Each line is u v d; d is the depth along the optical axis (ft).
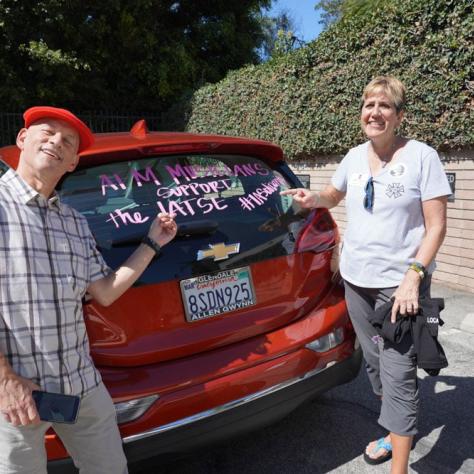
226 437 7.27
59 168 5.50
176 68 46.16
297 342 7.86
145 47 44.27
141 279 6.93
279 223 8.50
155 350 6.95
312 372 7.97
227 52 51.60
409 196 7.37
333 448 9.05
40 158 5.35
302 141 24.48
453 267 17.63
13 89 38.83
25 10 39.22
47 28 40.57
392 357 7.47
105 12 42.06
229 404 7.11
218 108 33.58
